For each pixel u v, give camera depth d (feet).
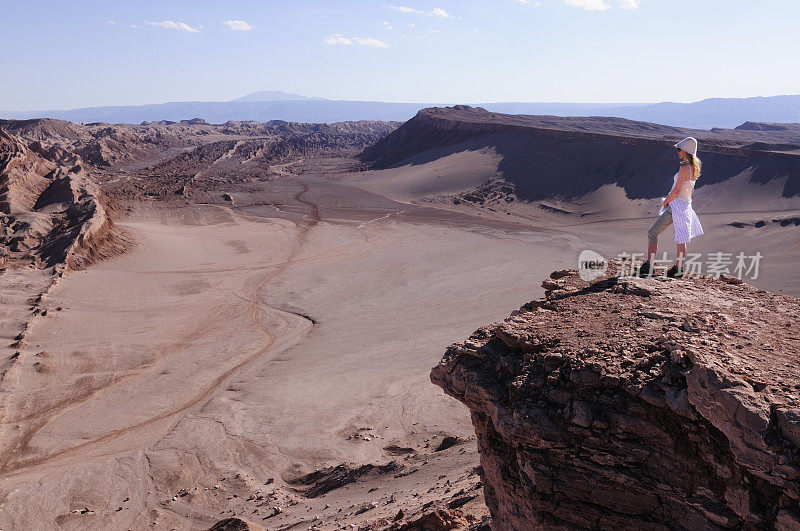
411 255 278.87
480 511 46.16
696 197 324.19
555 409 24.97
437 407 118.52
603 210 354.74
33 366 153.38
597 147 422.41
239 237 320.50
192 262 269.23
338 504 75.77
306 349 167.53
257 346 173.27
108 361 160.97
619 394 23.24
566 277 39.24
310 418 119.34
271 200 433.48
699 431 20.95
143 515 88.22
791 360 22.41
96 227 269.03
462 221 356.18
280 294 225.56
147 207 393.29
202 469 102.99
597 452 23.56
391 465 86.74
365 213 387.14
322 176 573.33
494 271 245.45
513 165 454.81
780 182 305.73
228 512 86.02
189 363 160.56
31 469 108.47
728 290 33.17
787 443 18.57
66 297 209.97
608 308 31.04
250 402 131.44
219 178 545.44
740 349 23.81
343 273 252.42
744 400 19.54
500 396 27.68
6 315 186.09
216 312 205.67
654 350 24.39
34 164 398.01
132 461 106.32
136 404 135.74
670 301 30.83
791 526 18.44
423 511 51.01
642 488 22.67
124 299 215.51
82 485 98.37
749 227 256.93
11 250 248.52
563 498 24.88
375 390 130.52
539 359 26.78
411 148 627.05
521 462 26.14
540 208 378.53
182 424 122.93
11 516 89.51
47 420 128.88
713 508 20.77
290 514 77.25
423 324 182.91
